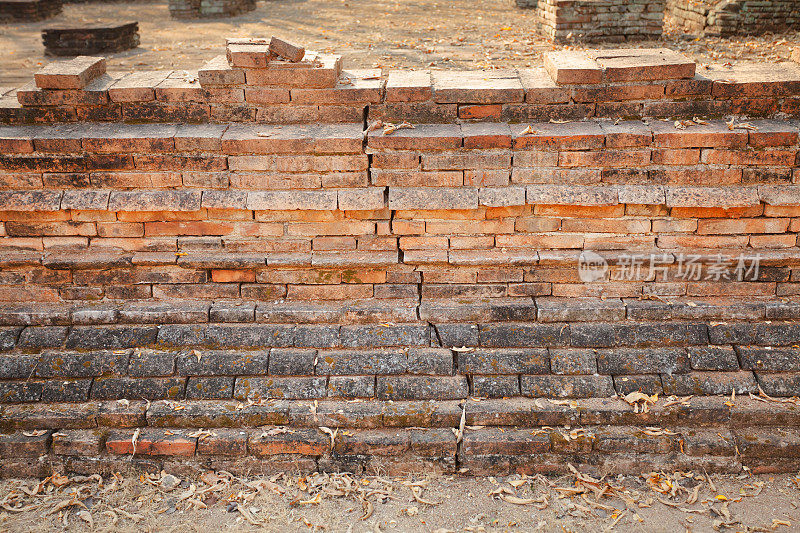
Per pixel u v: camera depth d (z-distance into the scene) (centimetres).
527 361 446
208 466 435
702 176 439
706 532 390
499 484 427
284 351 451
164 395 443
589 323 455
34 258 457
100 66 485
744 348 447
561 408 433
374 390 442
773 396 435
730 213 446
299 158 442
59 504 412
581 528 396
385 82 467
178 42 816
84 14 1128
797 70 468
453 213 450
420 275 462
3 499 418
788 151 434
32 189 450
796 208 441
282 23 942
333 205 443
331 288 464
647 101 454
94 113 461
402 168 445
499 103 455
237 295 465
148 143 441
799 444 420
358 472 433
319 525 399
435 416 433
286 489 425
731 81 445
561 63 458
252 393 442
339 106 457
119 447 431
